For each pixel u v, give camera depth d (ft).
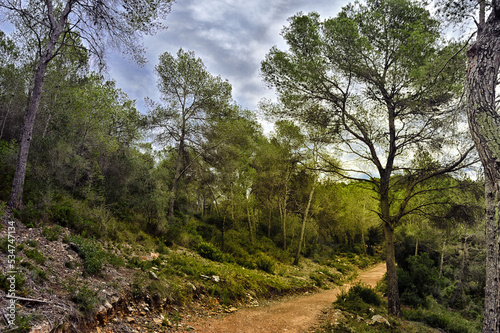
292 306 35.47
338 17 35.40
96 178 47.32
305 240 98.12
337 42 33.14
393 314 32.37
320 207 97.96
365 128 36.11
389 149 35.86
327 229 117.19
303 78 34.91
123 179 53.21
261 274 48.88
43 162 35.83
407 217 67.82
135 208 48.32
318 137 38.88
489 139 13.51
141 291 21.72
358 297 36.86
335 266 83.76
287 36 35.73
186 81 64.34
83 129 48.96
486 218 16.90
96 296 17.06
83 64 34.91
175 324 20.84
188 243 52.26
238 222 82.33
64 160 38.70
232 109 68.23
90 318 15.40
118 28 32.17
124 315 18.66
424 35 29.68
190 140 68.44
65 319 13.79
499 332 12.87
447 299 59.93
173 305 24.03
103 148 50.72
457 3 19.15
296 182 86.02
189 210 86.99
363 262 102.22
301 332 24.80
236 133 67.62
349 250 120.06
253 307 32.17
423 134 33.06
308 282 54.03
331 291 52.85
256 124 75.77
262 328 25.03
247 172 85.05
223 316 26.14
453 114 25.68
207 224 75.51
